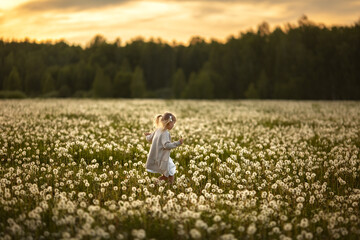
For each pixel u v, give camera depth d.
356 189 6.78
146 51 113.62
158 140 7.06
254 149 10.35
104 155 9.31
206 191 6.30
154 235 4.92
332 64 80.38
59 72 95.94
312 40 88.38
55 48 113.56
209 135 13.25
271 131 14.38
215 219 4.87
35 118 16.05
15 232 4.61
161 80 112.94
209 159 9.28
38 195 6.06
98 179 6.86
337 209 5.95
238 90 92.94
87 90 96.38
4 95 42.62
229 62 94.81
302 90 78.50
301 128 15.65
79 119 16.59
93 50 121.31
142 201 5.66
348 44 80.38
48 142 10.82
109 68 103.94
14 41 94.31
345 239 5.02
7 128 12.41
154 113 22.00
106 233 4.49
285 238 4.55
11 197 6.04
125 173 7.68
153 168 7.18
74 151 9.58
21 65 93.62
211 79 92.19
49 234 4.84
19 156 8.98
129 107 26.73
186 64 114.62
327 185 7.47
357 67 78.38
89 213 5.35
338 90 77.75
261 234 5.12
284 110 25.84
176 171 7.96
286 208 5.99
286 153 10.05
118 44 123.38
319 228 4.93
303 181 7.64
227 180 7.16
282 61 86.31
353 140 12.47
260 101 40.16
